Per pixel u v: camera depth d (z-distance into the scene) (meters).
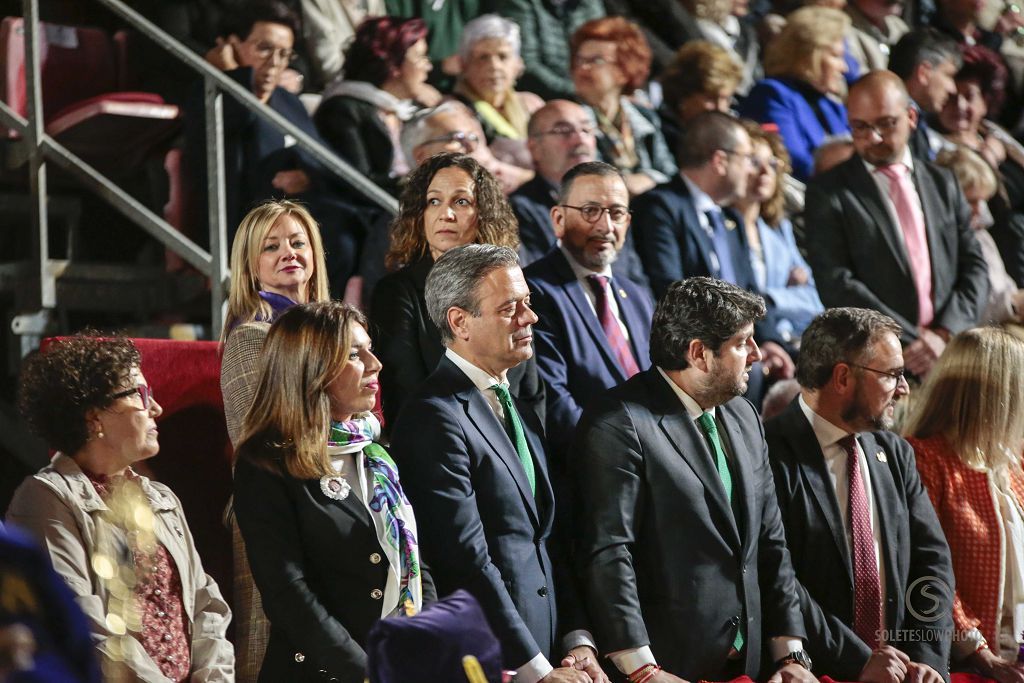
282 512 7.71
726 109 18.28
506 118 16.86
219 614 8.25
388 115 15.59
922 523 10.32
